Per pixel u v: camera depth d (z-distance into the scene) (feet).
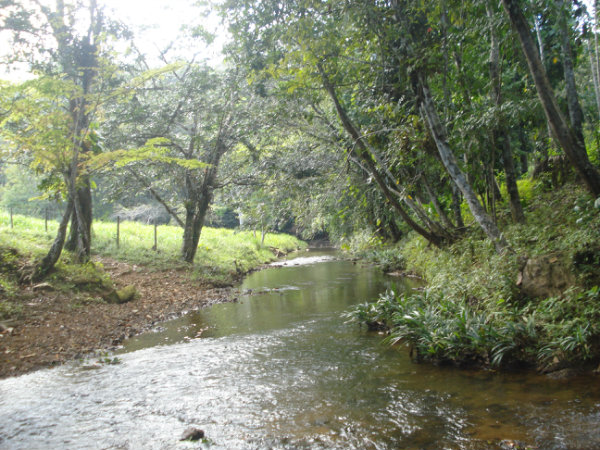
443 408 14.32
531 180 38.09
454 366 18.72
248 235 97.96
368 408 14.74
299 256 99.66
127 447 12.85
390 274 51.67
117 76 47.39
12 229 49.96
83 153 42.65
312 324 28.43
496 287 22.88
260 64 36.19
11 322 26.89
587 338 16.55
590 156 31.89
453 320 20.17
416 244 50.85
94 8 44.57
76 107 39.63
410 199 37.55
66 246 45.09
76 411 15.79
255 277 59.21
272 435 13.16
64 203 103.86
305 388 17.06
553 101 19.47
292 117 42.75
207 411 15.30
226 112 52.34
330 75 32.04
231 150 57.67
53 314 29.94
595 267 19.08
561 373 16.25
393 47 29.71
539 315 19.22
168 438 13.32
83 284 36.32
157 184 57.67
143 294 40.14
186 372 19.85
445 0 25.76
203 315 33.88
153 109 54.19
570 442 11.43
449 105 31.96
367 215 60.44
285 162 54.49
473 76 29.94
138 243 59.52
